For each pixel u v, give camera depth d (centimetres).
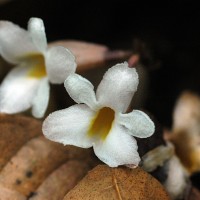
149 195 13
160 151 14
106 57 16
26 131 14
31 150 14
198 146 16
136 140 14
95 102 13
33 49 15
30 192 14
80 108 13
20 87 15
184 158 16
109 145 13
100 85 13
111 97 13
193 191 15
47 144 14
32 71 15
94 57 16
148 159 14
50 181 14
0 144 14
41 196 14
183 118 16
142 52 17
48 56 14
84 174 14
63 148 14
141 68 17
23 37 15
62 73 14
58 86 17
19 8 19
